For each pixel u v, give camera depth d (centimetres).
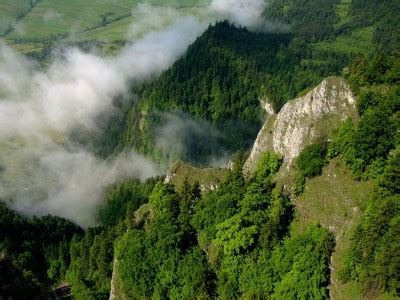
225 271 9756
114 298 11219
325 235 8856
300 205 9725
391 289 7612
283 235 9550
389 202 8056
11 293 14150
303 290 8500
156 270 10431
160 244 10481
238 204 9962
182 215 10931
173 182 12162
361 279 8025
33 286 15375
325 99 10381
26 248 19712
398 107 9594
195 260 10194
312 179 9769
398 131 9125
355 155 9275
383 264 7600
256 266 9362
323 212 9369
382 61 10312
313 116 10375
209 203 10556
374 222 8044
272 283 9044
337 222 9156
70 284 17125
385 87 10156
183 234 10562
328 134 10138
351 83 10381
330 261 8669
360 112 9994
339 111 10244
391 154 9050
